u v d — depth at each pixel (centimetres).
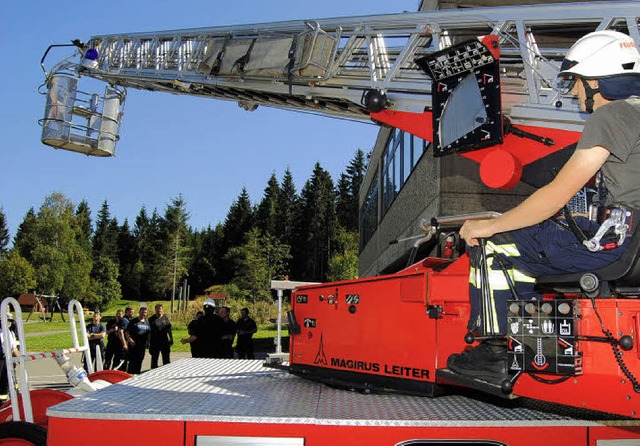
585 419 306
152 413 312
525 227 275
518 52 463
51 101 802
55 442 314
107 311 8631
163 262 8456
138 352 1289
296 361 442
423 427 301
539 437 300
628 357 246
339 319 413
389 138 1858
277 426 304
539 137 419
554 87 422
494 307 290
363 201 3073
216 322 1147
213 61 664
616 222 250
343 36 571
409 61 526
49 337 3300
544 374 271
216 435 305
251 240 7919
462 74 439
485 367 293
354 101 557
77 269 8131
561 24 446
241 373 488
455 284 342
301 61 574
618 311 249
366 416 311
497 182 418
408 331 368
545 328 262
